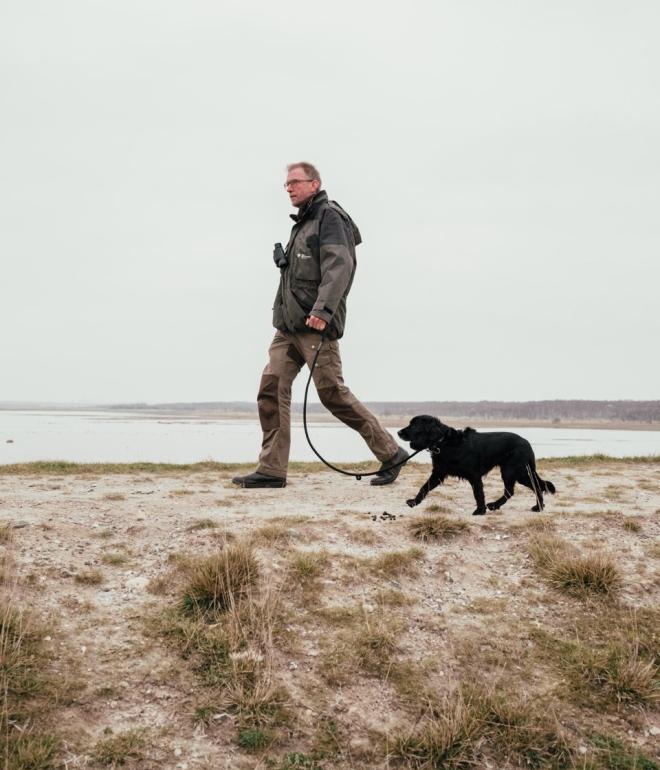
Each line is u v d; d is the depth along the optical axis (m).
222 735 2.84
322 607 3.71
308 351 5.98
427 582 4.12
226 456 21.33
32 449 25.03
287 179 5.95
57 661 3.08
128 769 2.61
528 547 4.61
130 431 55.50
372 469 8.95
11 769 2.50
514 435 5.72
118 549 4.24
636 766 2.89
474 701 3.14
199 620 3.48
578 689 3.31
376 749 2.86
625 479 8.00
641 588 4.15
